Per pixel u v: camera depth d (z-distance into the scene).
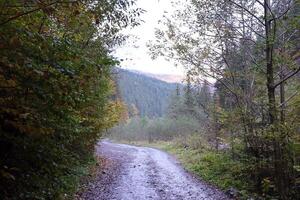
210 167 17.64
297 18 9.83
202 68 13.71
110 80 17.73
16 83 4.90
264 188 11.58
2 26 4.65
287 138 10.41
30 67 4.86
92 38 10.27
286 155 10.81
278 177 10.91
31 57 5.30
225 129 15.19
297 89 11.31
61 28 6.99
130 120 60.34
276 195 11.43
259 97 12.27
